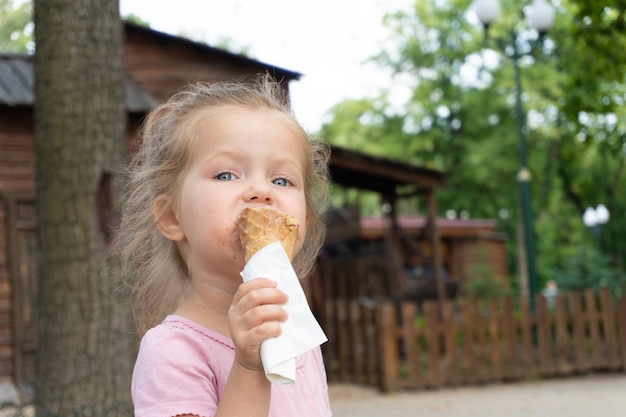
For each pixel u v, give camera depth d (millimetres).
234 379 1390
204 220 1598
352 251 18719
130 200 1982
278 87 1922
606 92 13852
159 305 1915
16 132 11102
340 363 12148
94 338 5070
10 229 10898
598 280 15656
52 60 5258
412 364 11484
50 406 5035
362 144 34281
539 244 33406
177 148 1713
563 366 12438
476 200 32938
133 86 11773
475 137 33281
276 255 1411
